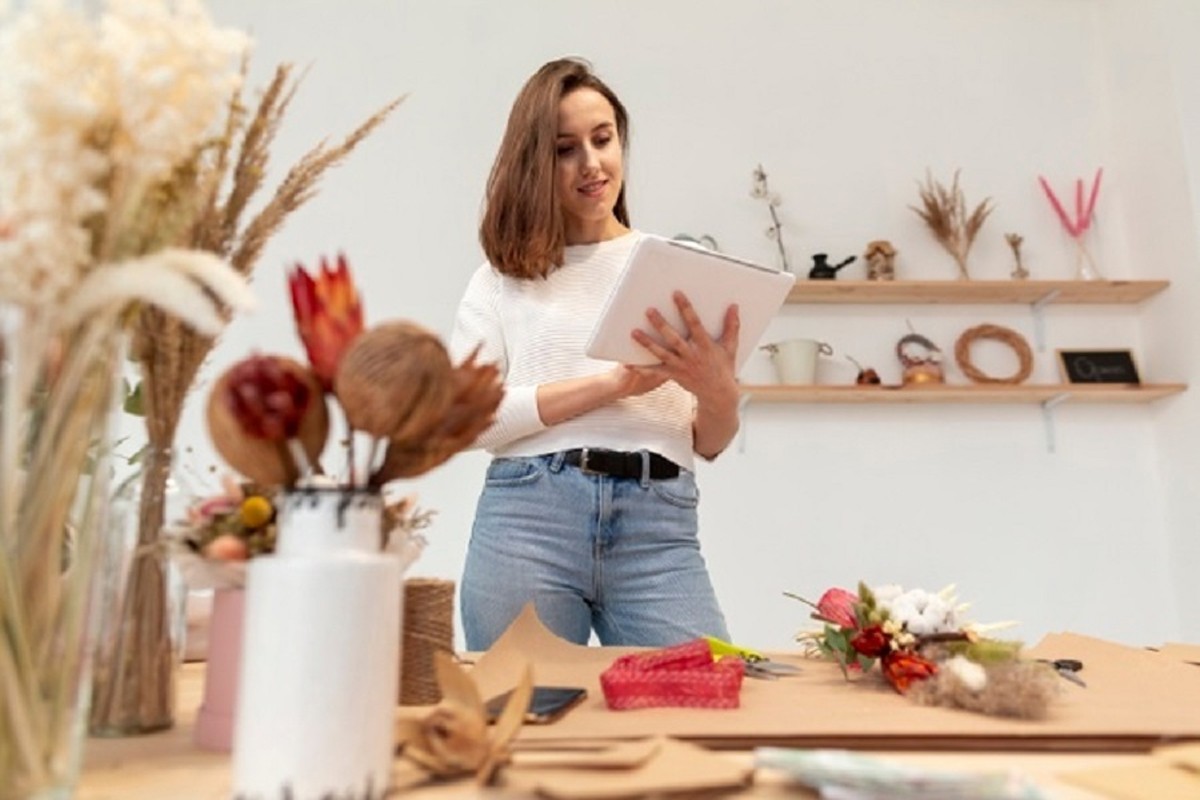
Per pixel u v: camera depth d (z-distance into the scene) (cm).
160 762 51
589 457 121
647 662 66
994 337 230
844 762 42
